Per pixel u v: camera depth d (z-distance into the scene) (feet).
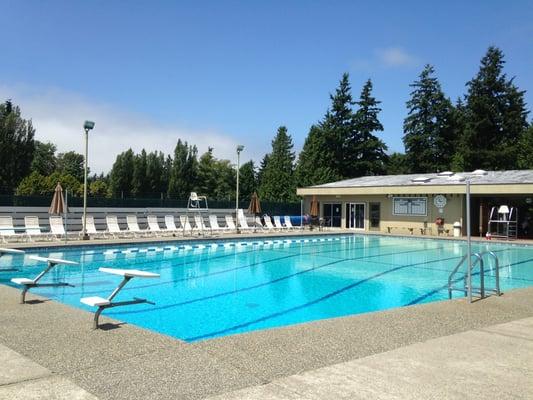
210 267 48.70
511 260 57.72
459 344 17.56
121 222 90.89
